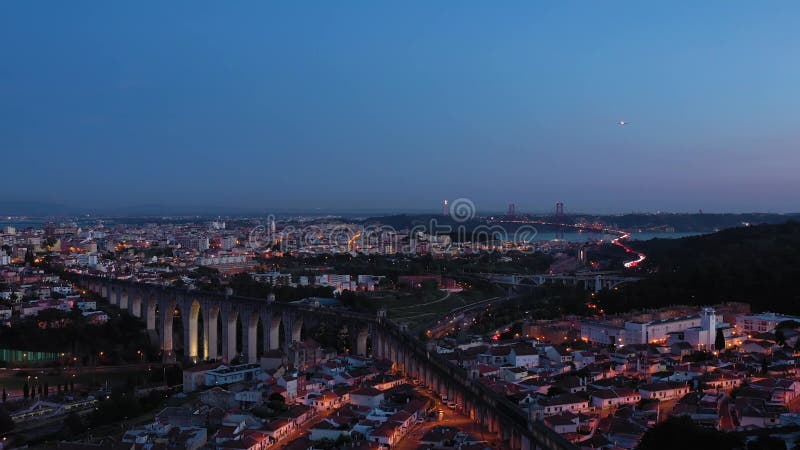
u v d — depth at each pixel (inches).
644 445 7450.8
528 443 7411.4
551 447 6850.4
